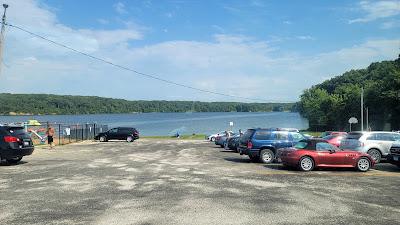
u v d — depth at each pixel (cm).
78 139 4834
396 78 7556
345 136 2427
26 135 1977
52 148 3262
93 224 809
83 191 1184
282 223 821
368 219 859
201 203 1012
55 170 1698
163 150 3058
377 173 1648
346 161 1722
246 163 2055
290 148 1797
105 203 1011
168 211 923
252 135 2112
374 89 8794
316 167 1819
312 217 873
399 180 1438
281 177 1502
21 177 1480
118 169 1739
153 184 1315
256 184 1323
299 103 16475
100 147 3419
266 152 2080
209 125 13250
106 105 16638
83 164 1952
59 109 14575
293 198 1084
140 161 2122
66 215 885
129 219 849
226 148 3125
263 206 981
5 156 1850
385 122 8494
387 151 2106
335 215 894
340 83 14562
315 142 1750
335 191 1198
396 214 906
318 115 12150
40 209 945
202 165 1927
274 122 16038
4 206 978
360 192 1183
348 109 10344
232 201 1039
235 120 18112
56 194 1135
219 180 1410
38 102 13812
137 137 4741
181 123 15025
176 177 1484
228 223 819
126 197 1090
